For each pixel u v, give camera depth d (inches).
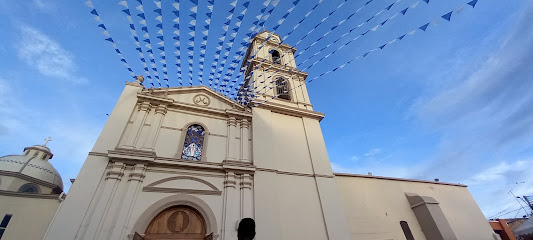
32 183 816.3
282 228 390.9
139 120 428.8
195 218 368.5
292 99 634.2
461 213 618.8
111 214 322.7
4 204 466.6
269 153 469.4
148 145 402.0
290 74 685.3
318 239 401.4
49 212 478.0
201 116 493.4
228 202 385.7
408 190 598.5
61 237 288.4
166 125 449.7
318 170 490.3
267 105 545.6
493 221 755.4
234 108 538.9
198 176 403.5
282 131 531.5
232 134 484.4
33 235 447.8
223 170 422.3
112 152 361.1
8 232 443.2
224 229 357.7
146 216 336.8
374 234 487.2
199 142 460.4
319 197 451.5
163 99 464.1
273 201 407.2
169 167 393.7
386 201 551.5
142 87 478.3
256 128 498.6
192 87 528.4
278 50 768.3
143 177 367.2
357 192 538.3
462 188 685.9
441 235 493.7
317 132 563.8
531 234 682.8
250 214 386.9
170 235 342.6
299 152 510.6
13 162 834.2
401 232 512.4
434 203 550.6
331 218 428.1
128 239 312.3
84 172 343.6
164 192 368.2
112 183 343.6
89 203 320.8
